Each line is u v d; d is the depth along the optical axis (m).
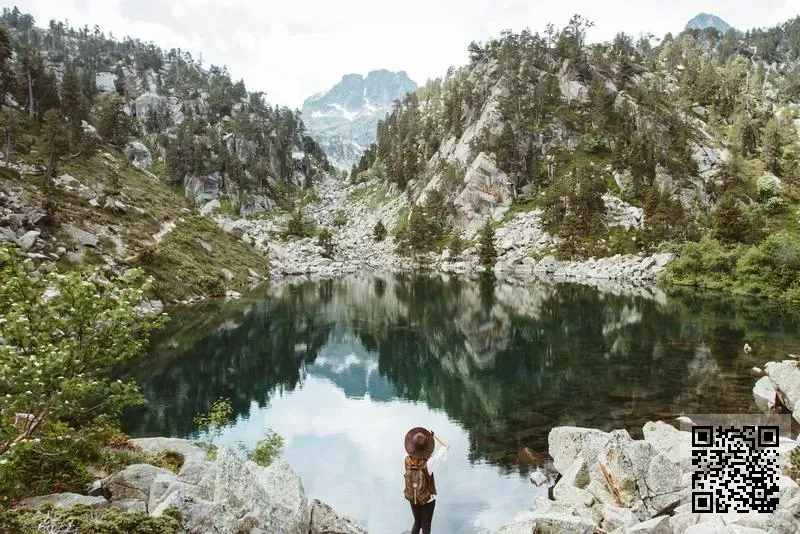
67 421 17.36
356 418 34.84
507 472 24.81
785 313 71.94
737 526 12.93
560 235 149.50
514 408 35.06
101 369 15.70
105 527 8.97
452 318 74.88
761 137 187.12
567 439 24.67
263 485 13.17
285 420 34.34
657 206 138.38
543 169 185.25
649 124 182.75
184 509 10.17
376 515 21.47
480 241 165.12
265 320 70.62
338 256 182.12
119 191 100.56
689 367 43.47
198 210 130.38
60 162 99.50
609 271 128.12
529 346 55.69
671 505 16.58
